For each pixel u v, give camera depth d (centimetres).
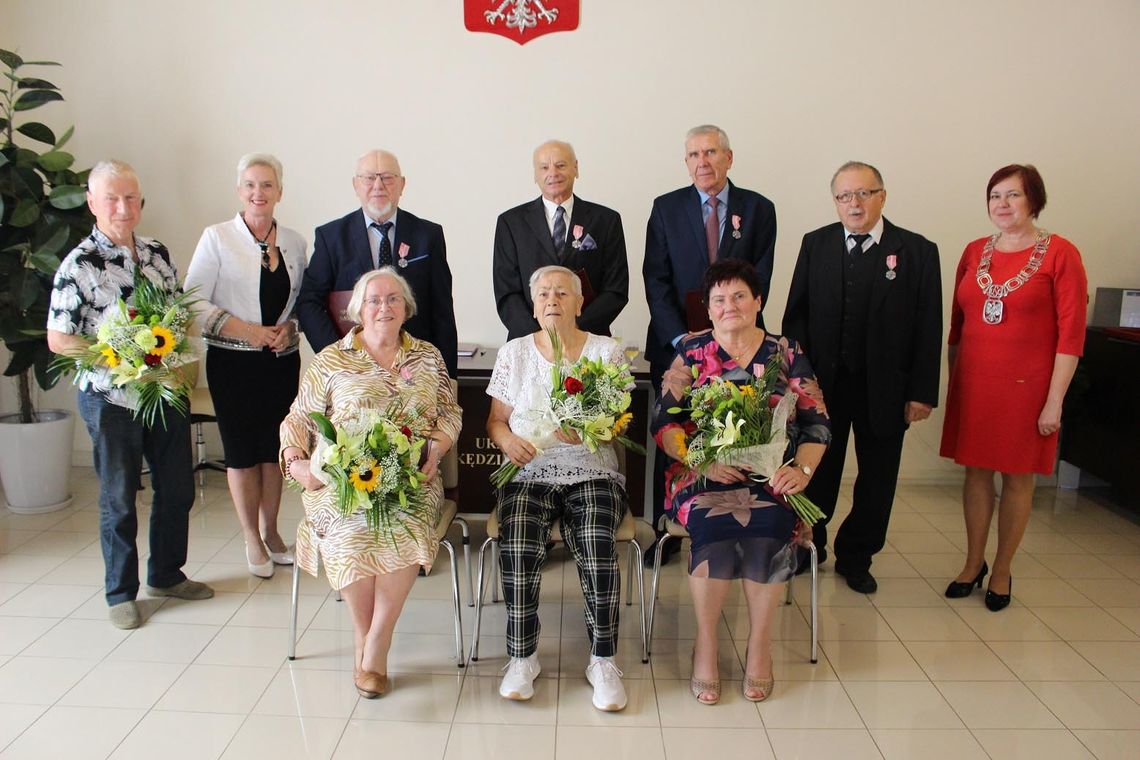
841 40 432
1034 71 435
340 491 240
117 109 441
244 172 314
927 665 284
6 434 392
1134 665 285
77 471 468
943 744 241
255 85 438
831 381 329
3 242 388
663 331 335
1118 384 418
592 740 240
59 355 290
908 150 441
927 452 474
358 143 443
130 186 281
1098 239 451
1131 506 444
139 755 229
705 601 259
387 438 243
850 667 282
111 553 299
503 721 248
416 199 448
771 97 436
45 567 345
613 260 340
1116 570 363
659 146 440
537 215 335
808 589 343
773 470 255
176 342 279
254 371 323
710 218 335
